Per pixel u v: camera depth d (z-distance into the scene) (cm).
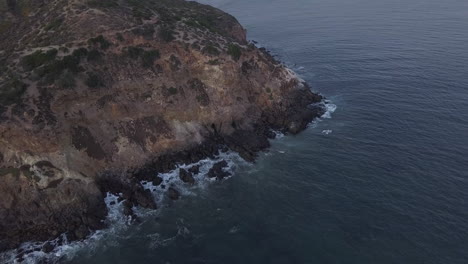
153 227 5350
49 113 5906
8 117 5538
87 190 5731
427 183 5719
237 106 7512
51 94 6050
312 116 7856
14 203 5375
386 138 6950
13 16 7606
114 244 5081
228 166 6575
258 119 7669
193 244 5022
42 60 6328
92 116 6353
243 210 5559
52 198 5488
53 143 5712
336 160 6488
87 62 6588
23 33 7125
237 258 4762
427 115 7538
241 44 8319
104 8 7506
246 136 7275
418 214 5169
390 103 8156
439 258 4528
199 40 7662
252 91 7838
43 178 5509
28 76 6106
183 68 7338
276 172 6347
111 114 6550
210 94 7381
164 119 6969
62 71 6291
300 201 5628
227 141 7144
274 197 5766
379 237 4875
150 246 5022
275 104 7912
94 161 6097
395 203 5397
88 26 6988
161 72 7162
